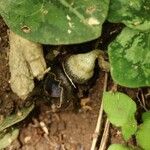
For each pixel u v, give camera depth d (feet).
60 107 1.46
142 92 1.44
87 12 1.29
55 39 1.28
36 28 1.29
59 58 1.43
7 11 1.30
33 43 1.39
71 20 1.29
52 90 1.43
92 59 1.40
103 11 1.29
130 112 1.31
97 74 1.46
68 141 1.46
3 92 1.44
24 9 1.30
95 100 1.47
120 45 1.34
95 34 1.28
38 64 1.39
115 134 1.44
